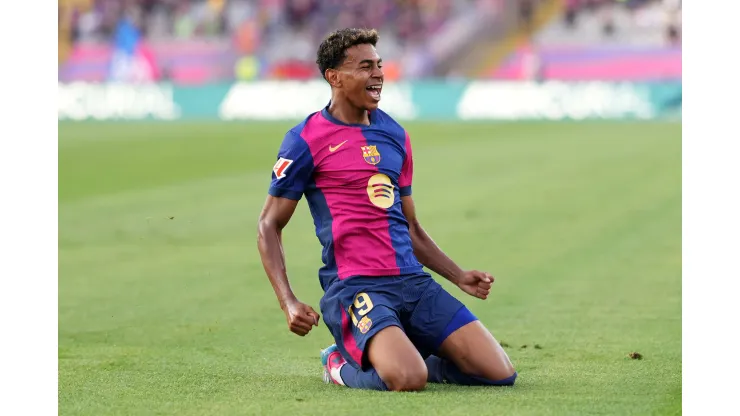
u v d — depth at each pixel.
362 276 19.22
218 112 137.12
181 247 41.38
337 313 19.23
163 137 103.00
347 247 19.39
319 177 19.67
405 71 150.75
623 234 43.81
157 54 153.25
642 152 83.81
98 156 84.00
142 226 47.28
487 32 151.88
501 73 149.75
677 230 44.75
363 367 18.78
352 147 19.59
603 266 36.19
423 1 155.62
